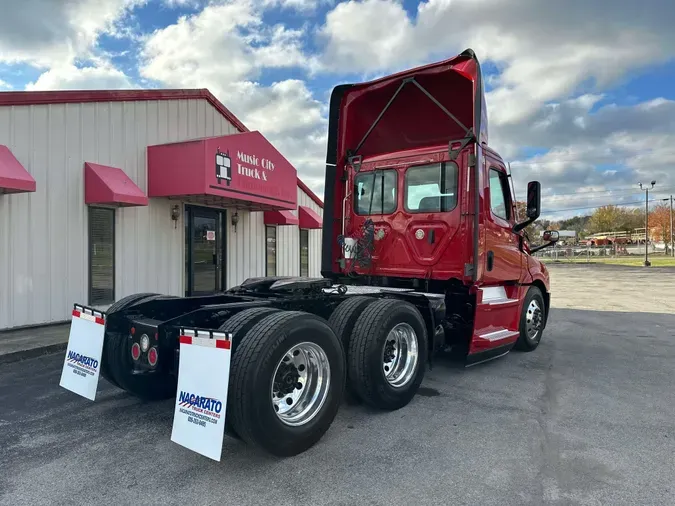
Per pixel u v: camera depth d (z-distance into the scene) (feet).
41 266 26.13
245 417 10.12
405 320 14.61
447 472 10.48
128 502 9.21
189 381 10.41
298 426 11.11
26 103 25.14
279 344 10.64
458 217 17.74
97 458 11.11
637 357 21.83
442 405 15.02
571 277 87.25
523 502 9.25
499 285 19.95
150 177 32.17
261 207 39.58
